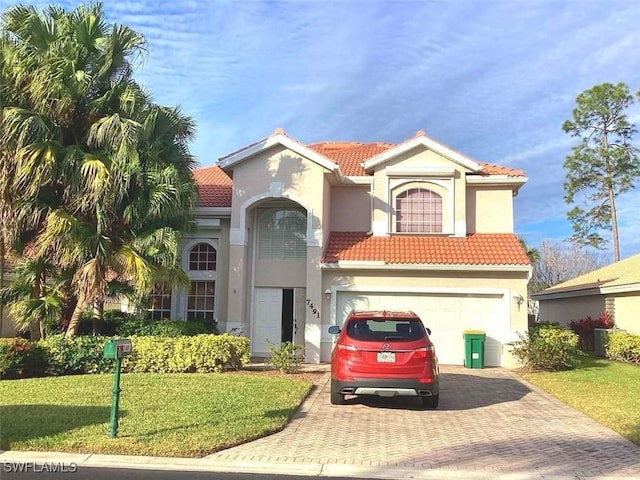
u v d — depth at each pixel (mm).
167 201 14391
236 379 12703
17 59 13727
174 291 18594
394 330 10531
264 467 7035
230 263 18219
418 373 10125
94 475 6629
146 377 12672
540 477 6863
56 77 13492
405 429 9039
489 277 17516
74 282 14203
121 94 14578
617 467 7254
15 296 14594
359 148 24047
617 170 38031
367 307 17969
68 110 13945
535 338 16406
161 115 15641
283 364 14516
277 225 19469
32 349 13305
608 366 16875
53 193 14359
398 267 17531
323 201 18219
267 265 19328
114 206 14172
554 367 15844
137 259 13750
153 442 7660
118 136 13875
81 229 13562
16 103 14039
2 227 14008
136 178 14266
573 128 38969
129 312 18672
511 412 10477
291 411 9836
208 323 17875
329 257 18031
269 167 18391
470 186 19281
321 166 18156
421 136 19000
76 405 9711
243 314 18156
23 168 13125
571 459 7570
